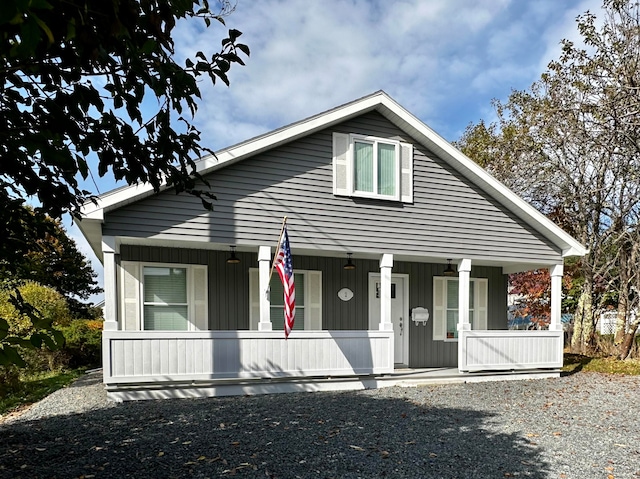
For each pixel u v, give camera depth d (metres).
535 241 10.41
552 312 10.57
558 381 9.87
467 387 8.90
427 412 6.59
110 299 7.07
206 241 7.75
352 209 8.89
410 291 11.07
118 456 4.42
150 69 2.33
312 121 8.39
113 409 6.55
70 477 3.86
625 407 7.37
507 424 6.05
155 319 8.74
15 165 2.21
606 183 14.39
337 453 4.63
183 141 2.73
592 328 14.88
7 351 1.32
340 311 10.27
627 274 14.05
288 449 4.71
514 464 4.49
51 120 2.07
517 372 10.02
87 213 6.73
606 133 13.27
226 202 7.93
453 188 9.77
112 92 2.34
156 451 4.58
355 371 8.43
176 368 7.29
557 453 4.89
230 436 5.15
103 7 1.56
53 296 13.43
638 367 11.25
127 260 8.55
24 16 1.18
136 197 7.24
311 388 8.25
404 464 4.38
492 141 17.56
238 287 9.37
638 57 12.87
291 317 7.13
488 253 9.95
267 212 8.22
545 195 15.91
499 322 11.88
